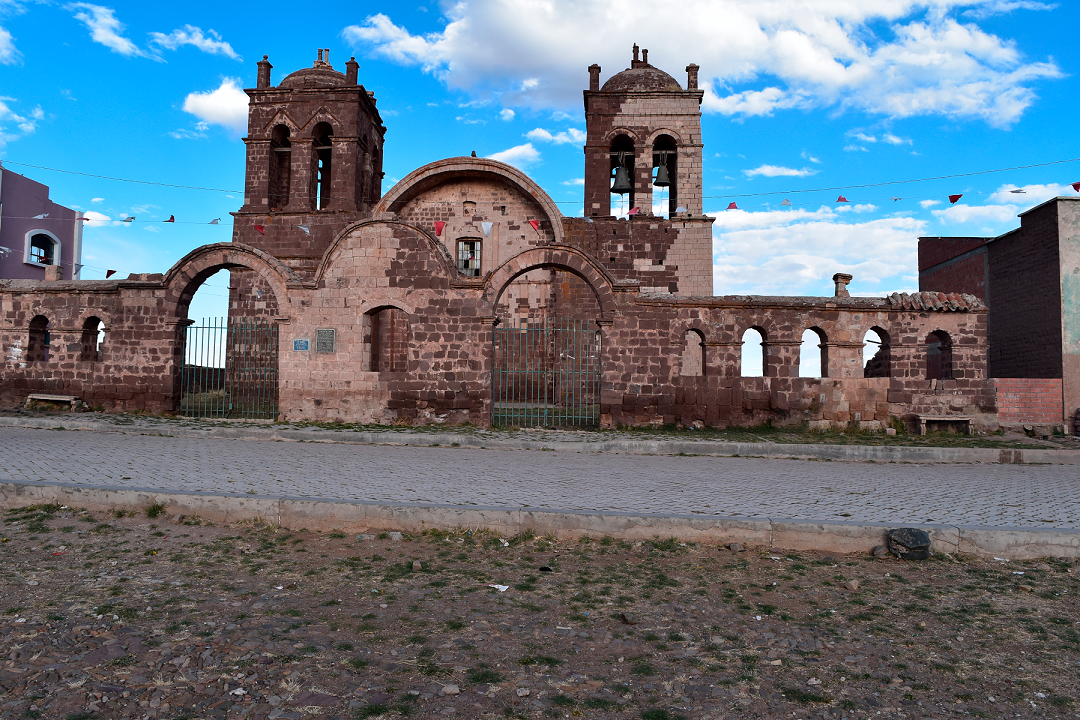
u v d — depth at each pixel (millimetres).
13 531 6895
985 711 3760
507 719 3547
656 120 28500
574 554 6645
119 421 16750
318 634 4590
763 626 4945
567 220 27594
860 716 3682
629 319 19219
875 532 6863
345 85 27609
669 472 11555
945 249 28000
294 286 18922
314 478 9688
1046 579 6113
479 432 16844
